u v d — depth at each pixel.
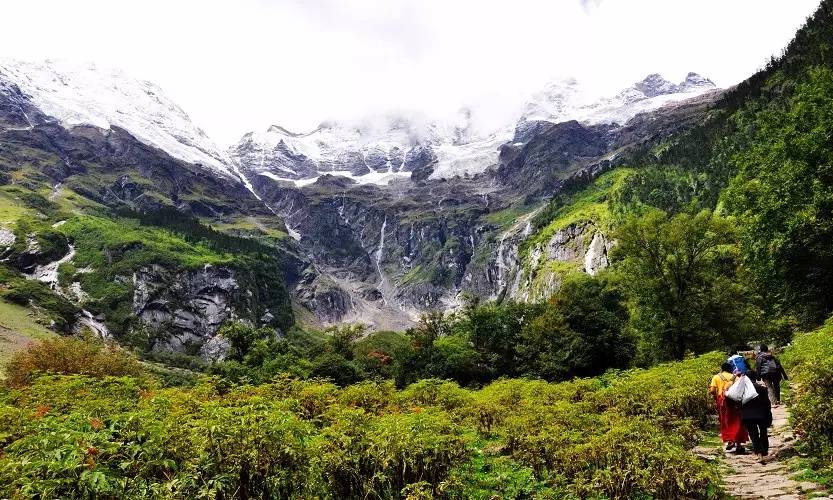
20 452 6.95
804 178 31.16
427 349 67.38
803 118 32.06
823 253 30.89
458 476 9.73
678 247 42.22
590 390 21.88
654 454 8.77
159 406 10.77
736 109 159.75
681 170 157.38
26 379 30.53
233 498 7.52
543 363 56.03
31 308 150.62
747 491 9.26
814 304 34.88
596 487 9.35
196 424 8.09
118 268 191.62
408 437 9.15
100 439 7.04
